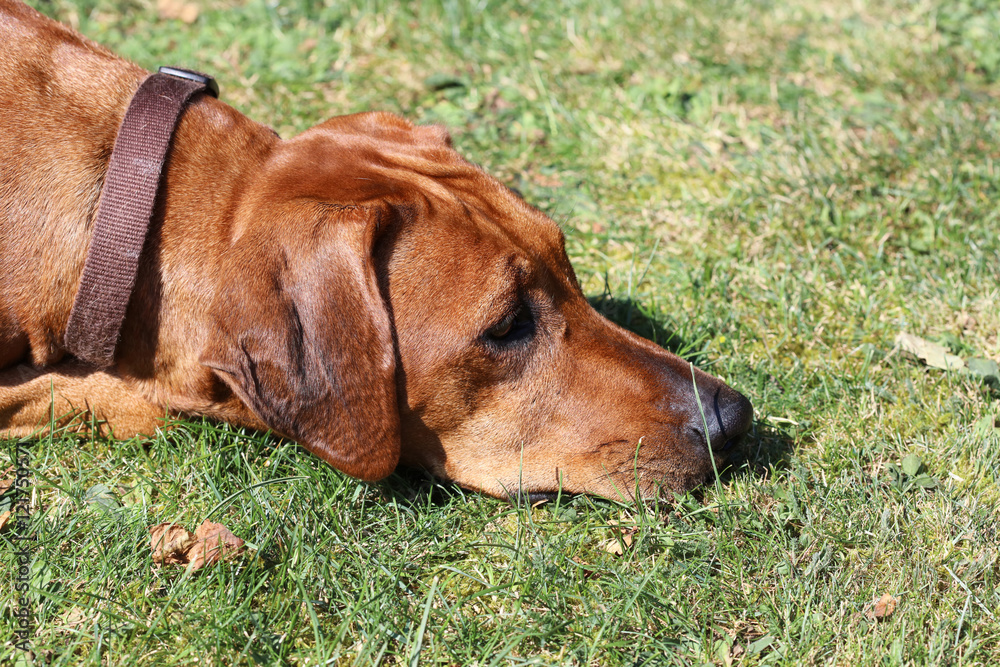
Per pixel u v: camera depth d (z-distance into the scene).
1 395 1.16
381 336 1.09
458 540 1.14
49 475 1.16
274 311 1.09
